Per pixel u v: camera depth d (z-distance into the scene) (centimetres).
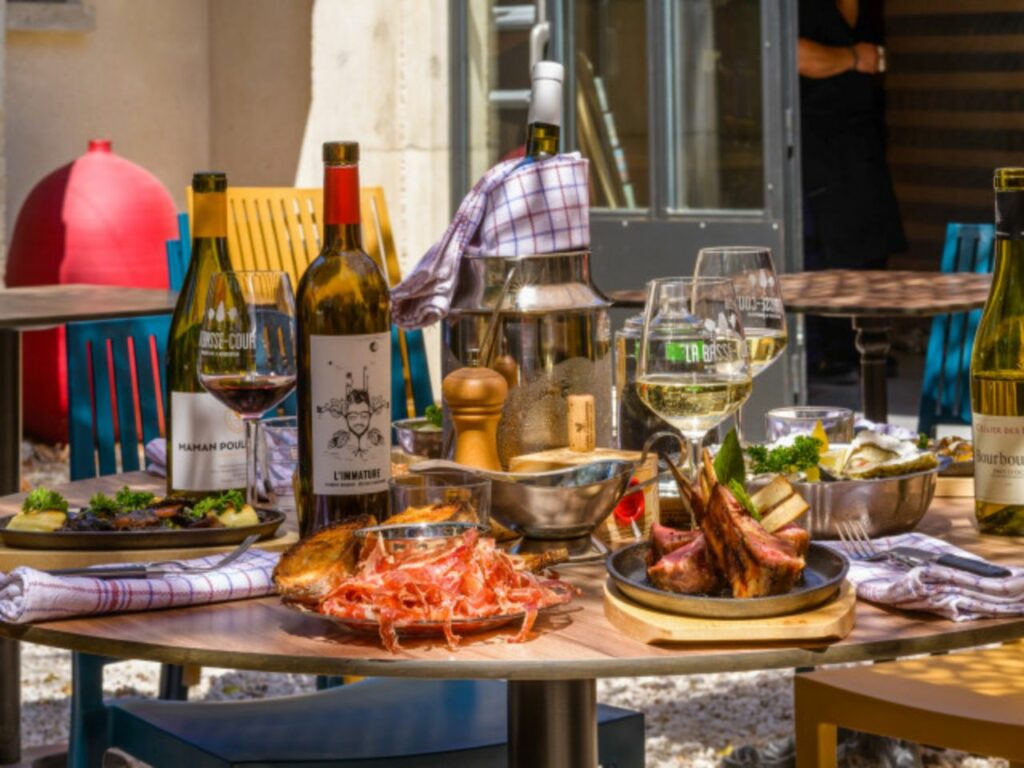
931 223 1302
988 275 571
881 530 210
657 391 209
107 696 500
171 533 207
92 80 998
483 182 229
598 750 261
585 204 234
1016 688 244
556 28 818
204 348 220
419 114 892
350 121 919
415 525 179
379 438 205
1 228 877
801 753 249
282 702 277
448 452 225
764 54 763
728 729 465
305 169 998
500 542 214
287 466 242
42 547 208
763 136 767
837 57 984
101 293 522
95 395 355
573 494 204
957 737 229
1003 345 214
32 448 876
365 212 536
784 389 758
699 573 173
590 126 815
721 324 208
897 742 417
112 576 192
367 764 246
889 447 220
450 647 167
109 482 269
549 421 219
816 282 552
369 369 204
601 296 226
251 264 515
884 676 251
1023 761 224
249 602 191
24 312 453
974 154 1272
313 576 180
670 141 793
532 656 164
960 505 236
